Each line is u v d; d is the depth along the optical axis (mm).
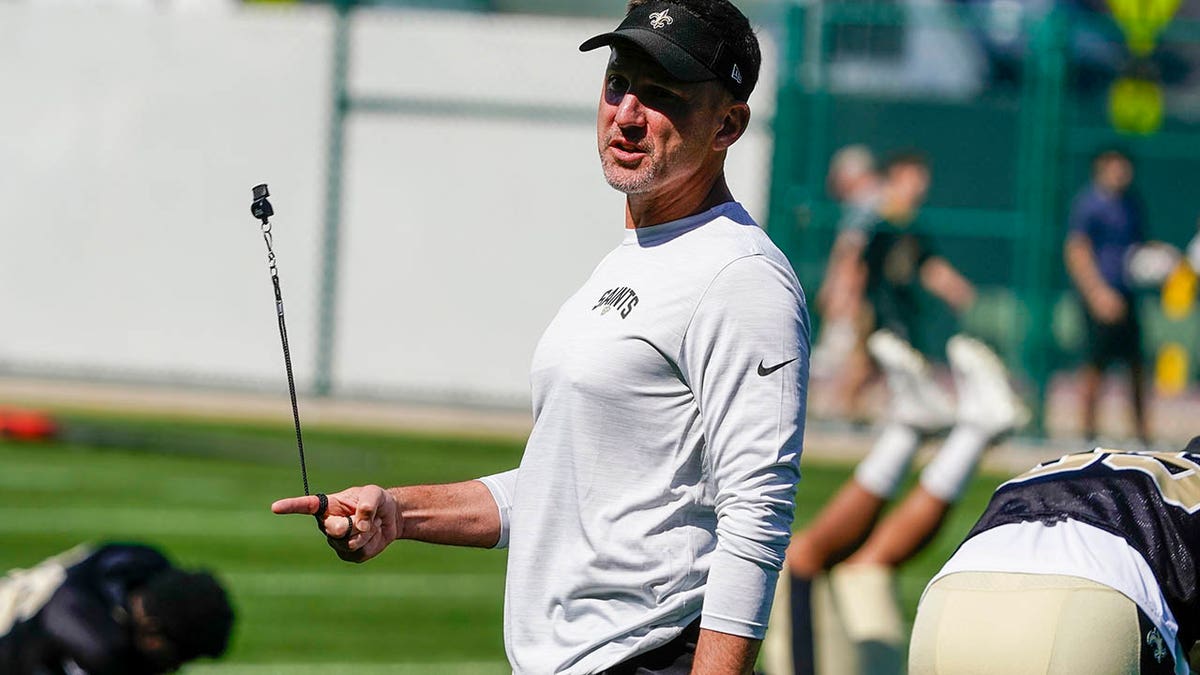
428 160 62750
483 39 62500
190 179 63031
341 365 63000
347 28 62594
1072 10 67375
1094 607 12320
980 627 12609
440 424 58531
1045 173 61000
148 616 17641
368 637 31734
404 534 14148
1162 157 67375
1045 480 13414
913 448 24844
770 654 23625
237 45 62781
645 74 13195
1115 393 70562
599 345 13070
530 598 13289
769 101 60469
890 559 24625
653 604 13016
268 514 42656
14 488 44438
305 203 62906
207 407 59125
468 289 62875
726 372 12750
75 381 62906
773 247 13320
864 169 59719
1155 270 58500
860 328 58656
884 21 61156
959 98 61594
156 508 42594
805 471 52312
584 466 13070
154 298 63188
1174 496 12953
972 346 25328
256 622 32344
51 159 63125
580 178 62562
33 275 63219
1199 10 71562
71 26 62969
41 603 17766
